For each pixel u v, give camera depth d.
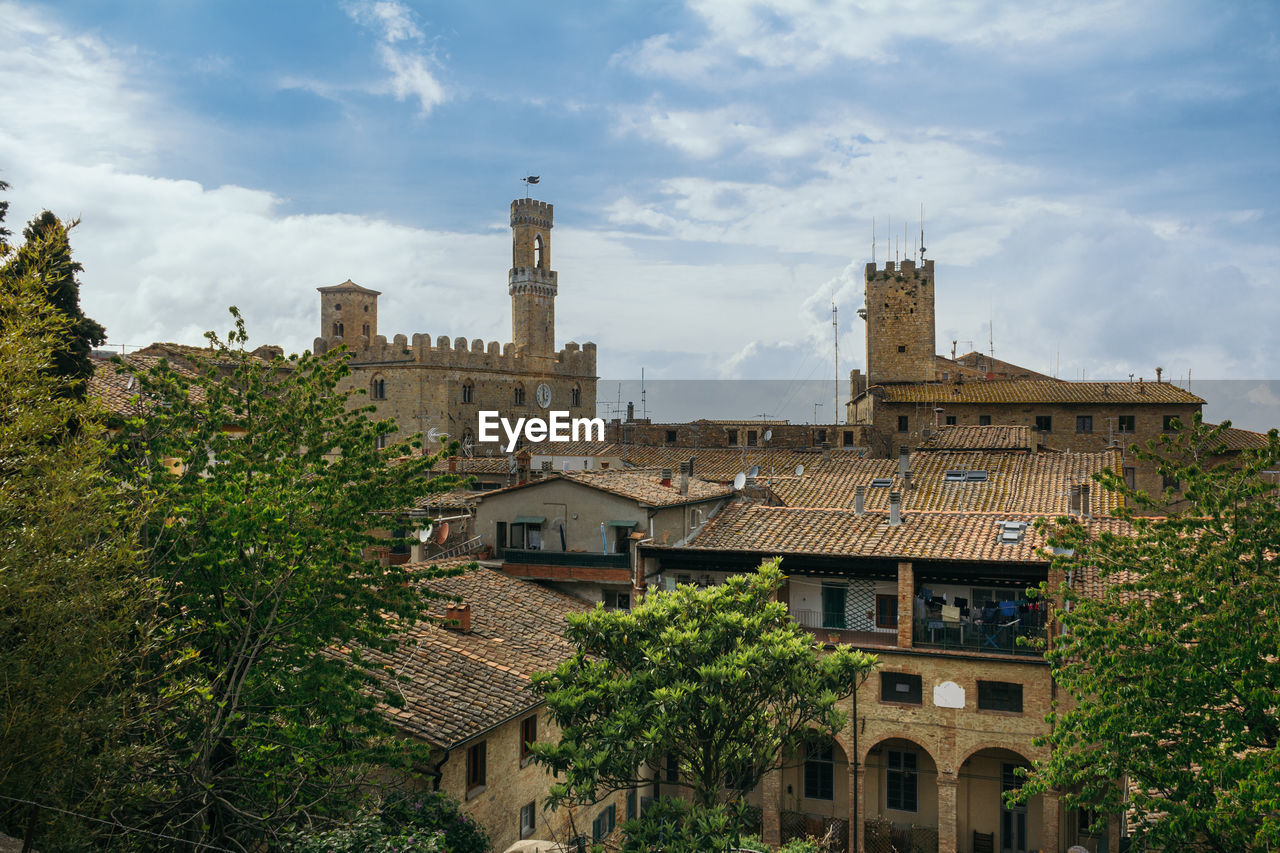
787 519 37.88
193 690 16.69
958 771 31.42
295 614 20.88
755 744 22.92
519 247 144.50
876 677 32.59
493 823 26.98
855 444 101.00
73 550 15.09
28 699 13.83
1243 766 16.70
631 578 38.38
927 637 33.25
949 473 56.28
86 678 14.24
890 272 112.31
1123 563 22.00
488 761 26.81
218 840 19.56
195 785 17.97
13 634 14.26
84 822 15.23
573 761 20.95
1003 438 74.81
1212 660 19.08
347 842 19.64
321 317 139.00
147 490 18.19
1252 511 20.48
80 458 15.26
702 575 37.31
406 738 23.73
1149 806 19.75
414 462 23.34
